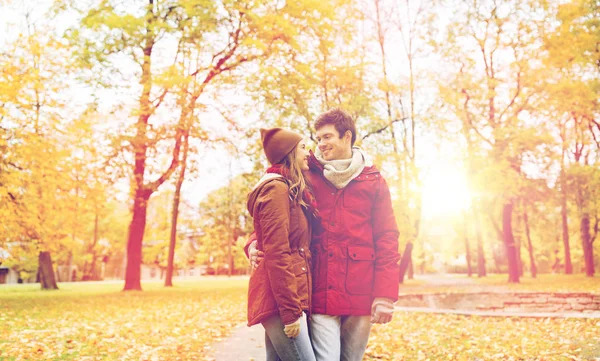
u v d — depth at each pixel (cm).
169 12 1780
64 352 564
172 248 2478
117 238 4531
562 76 2195
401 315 931
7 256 1575
